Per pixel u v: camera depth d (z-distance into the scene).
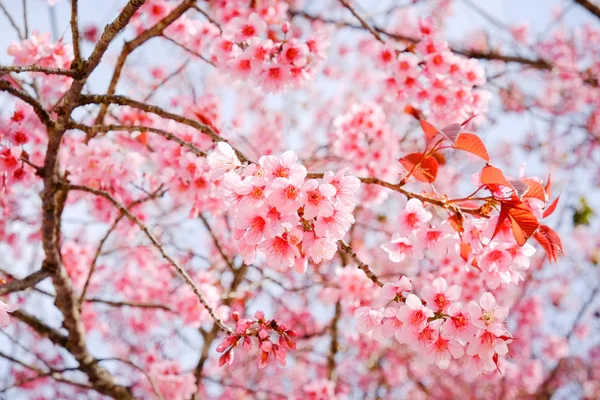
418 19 4.09
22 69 2.56
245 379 7.61
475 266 2.41
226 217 6.09
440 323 2.04
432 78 3.86
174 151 3.74
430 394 8.84
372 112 4.80
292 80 3.15
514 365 8.26
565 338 9.09
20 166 3.38
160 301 6.35
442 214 3.02
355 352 7.56
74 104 3.00
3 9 3.62
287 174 1.94
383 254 7.48
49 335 4.41
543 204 2.25
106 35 2.69
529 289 8.97
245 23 3.25
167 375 5.25
